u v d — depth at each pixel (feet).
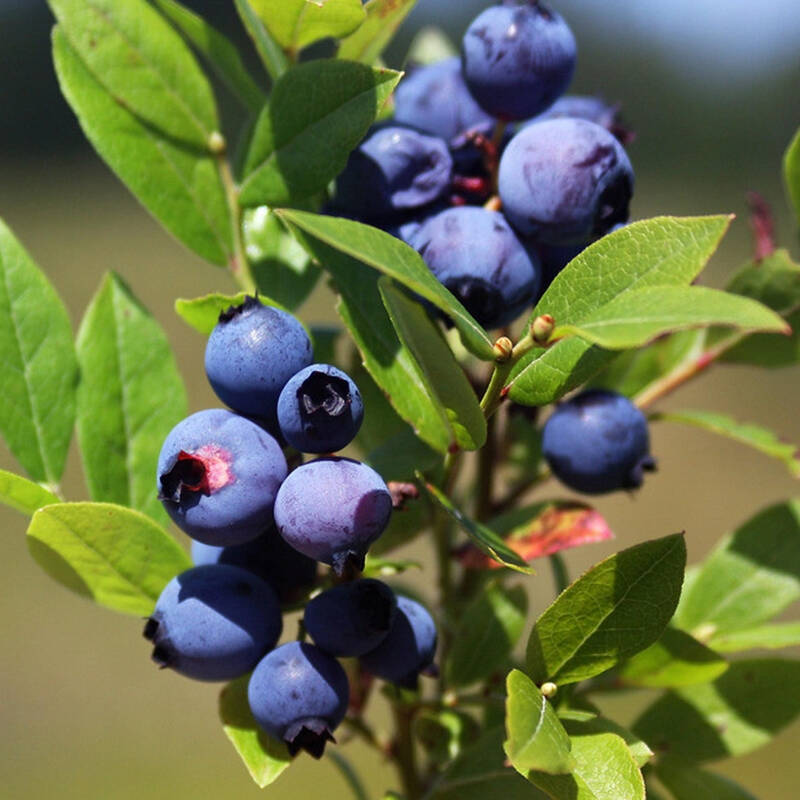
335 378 0.55
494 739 0.62
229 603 0.57
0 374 0.64
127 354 0.66
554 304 0.56
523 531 0.65
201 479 0.55
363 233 0.53
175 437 0.56
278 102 0.63
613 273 0.56
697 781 0.67
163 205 0.66
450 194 0.63
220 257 0.66
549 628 0.57
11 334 0.65
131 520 0.60
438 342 0.55
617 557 0.56
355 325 0.61
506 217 0.61
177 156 0.66
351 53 0.67
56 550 0.60
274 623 0.58
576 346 0.57
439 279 0.60
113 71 0.65
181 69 0.66
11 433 0.64
